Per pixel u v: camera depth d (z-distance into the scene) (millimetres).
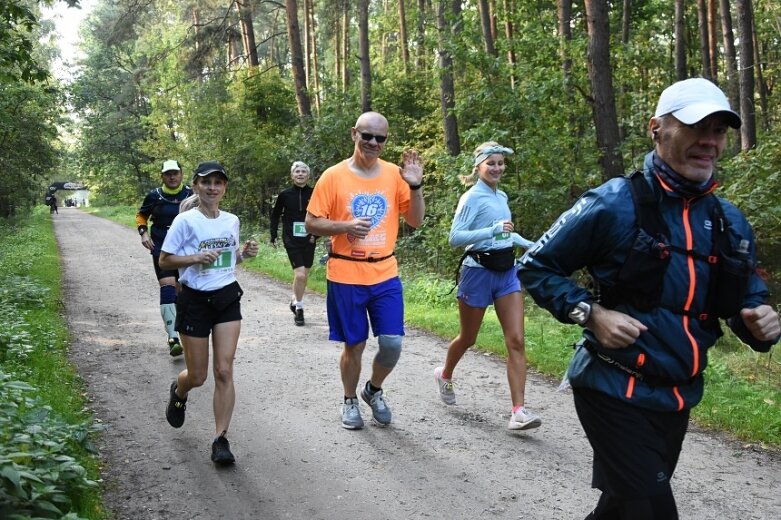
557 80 12734
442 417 5324
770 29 26578
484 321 8883
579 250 2529
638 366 2418
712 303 2461
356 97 21734
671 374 2414
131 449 4668
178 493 4016
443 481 4172
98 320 9406
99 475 4199
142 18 24734
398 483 4152
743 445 4738
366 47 20734
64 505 3463
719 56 26625
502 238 4938
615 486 2439
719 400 5566
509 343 4969
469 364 6922
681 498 3934
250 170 25594
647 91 19859
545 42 13594
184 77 25438
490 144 5031
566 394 5906
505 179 13359
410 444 4770
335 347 7730
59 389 5590
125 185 50656
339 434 4973
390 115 22297
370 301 4836
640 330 2373
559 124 13273
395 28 34188
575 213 2529
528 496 3965
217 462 4395
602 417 2486
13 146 25797
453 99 16406
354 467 4387
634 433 2424
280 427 5125
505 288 4965
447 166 13570
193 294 4488
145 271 15086
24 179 28125
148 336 8352
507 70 13727
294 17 21703
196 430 5059
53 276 13641
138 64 46938
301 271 9000
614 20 23625
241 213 26188
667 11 25891
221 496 3984
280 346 7770
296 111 26609
